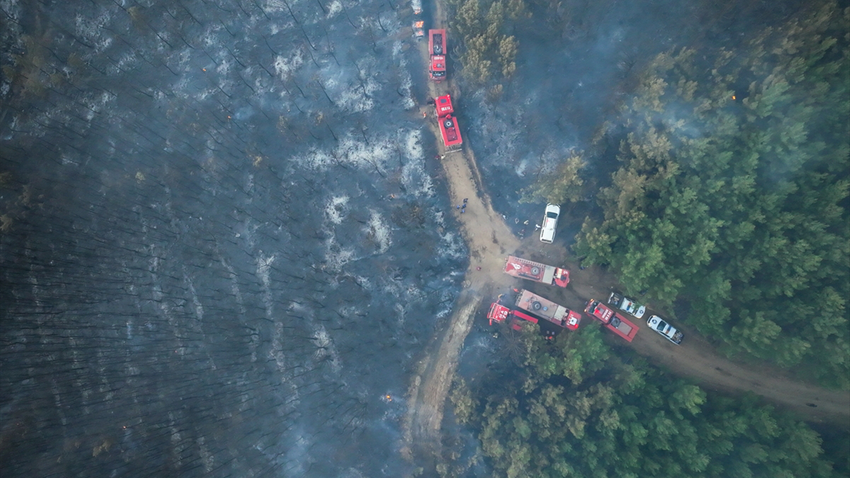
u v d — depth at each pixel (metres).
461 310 75.38
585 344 68.06
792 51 60.72
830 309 61.16
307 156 77.06
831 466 64.31
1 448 66.19
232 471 71.44
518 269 73.75
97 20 76.75
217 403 72.44
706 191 64.31
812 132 63.44
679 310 74.12
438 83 77.88
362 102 77.88
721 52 65.00
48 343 70.25
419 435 73.75
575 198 70.12
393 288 75.31
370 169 76.88
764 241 63.06
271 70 77.81
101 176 74.00
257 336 73.88
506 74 72.25
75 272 71.81
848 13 58.59
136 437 70.25
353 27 78.69
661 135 64.62
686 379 71.81
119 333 72.00
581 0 73.25
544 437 67.50
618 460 66.25
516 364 72.88
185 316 73.19
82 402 69.94
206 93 77.00
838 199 60.56
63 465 67.62
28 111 74.12
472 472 71.25
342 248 75.81
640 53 71.56
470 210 76.56
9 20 75.44
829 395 70.88
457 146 75.50
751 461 64.06
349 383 74.31
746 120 64.12
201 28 77.94
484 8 73.00
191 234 74.50
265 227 75.56
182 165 75.12
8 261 70.50
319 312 74.62
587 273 75.38
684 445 65.06
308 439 73.06
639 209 67.69
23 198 71.25
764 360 72.00
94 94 75.50
